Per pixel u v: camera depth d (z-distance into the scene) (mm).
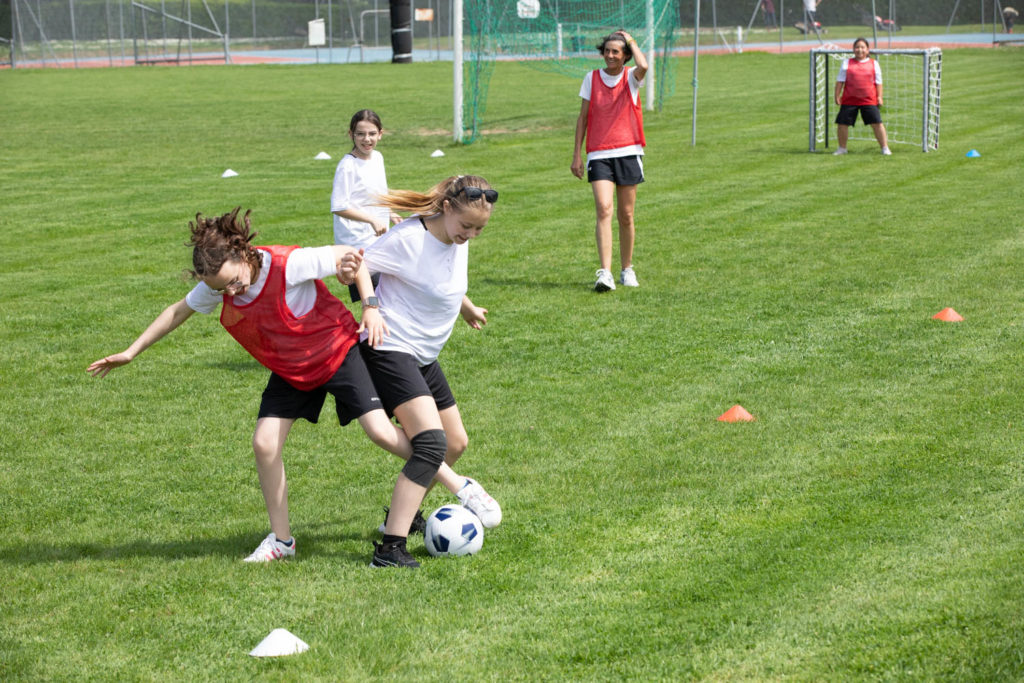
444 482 7977
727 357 12117
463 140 32094
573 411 10609
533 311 14367
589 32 52562
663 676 5992
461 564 7477
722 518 8047
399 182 25109
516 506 8445
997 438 9344
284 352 7145
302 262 7012
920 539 7461
